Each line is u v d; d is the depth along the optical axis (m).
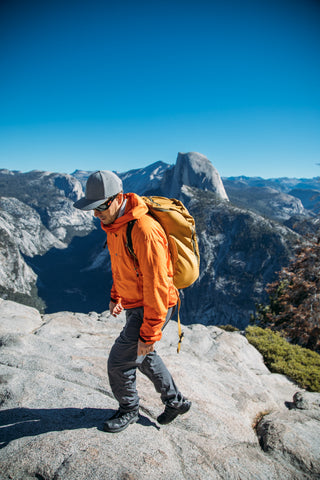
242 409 3.08
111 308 2.46
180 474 1.89
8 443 1.92
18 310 4.95
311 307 14.28
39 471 1.69
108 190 1.75
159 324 1.81
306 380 4.94
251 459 2.30
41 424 2.14
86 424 2.19
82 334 4.45
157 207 1.99
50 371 2.88
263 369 5.27
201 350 4.71
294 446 2.50
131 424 2.23
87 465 1.73
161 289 1.77
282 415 3.15
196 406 2.71
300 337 14.48
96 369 3.05
